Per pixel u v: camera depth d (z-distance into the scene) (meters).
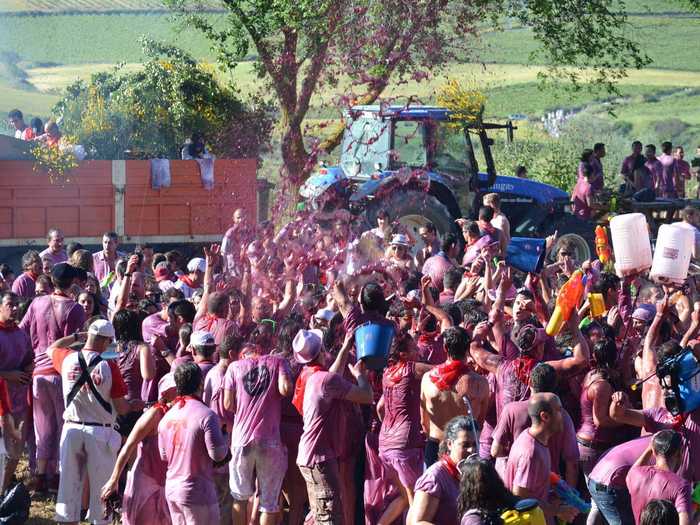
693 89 111.62
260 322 18.19
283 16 37.16
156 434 15.62
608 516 15.44
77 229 36.53
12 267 35.94
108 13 98.00
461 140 36.34
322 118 37.16
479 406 15.66
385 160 35.06
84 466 16.75
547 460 14.27
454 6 38.22
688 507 14.05
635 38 125.88
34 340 19.55
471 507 11.73
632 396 18.09
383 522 16.17
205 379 16.56
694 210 27.59
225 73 45.53
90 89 44.56
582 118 92.56
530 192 39.81
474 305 18.84
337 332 17.59
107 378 16.59
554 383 14.59
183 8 43.84
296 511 17.16
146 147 42.69
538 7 44.16
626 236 19.58
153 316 19.45
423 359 17.39
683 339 17.61
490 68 110.88
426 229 26.92
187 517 14.66
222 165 37.91
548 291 22.25
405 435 16.11
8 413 18.25
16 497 16.41
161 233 37.47
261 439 15.73
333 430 15.81
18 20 99.25
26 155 36.12
